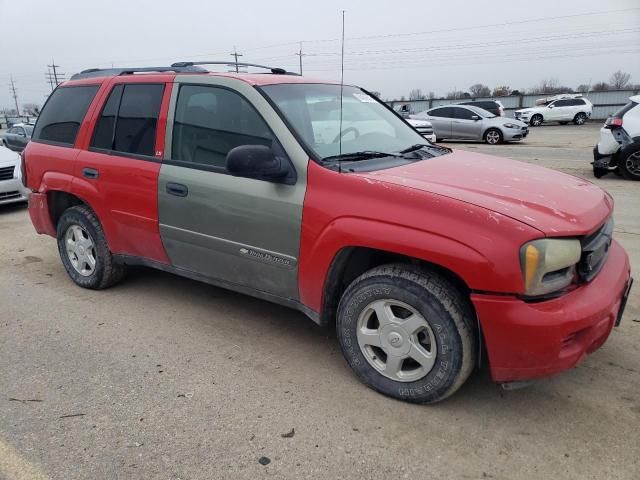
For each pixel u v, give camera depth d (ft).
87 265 14.98
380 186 9.09
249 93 10.98
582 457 8.05
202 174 11.35
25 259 18.35
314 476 7.75
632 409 9.18
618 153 31.73
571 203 9.06
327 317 10.43
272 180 10.24
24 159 15.81
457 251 8.21
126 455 8.20
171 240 12.27
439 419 9.02
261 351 11.45
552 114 100.37
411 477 7.72
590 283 8.83
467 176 9.91
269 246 10.50
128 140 13.02
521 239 7.91
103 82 13.99
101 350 11.56
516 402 9.46
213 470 7.88
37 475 7.80
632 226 20.95
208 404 9.50
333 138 10.96
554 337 7.99
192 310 13.61
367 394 9.78
